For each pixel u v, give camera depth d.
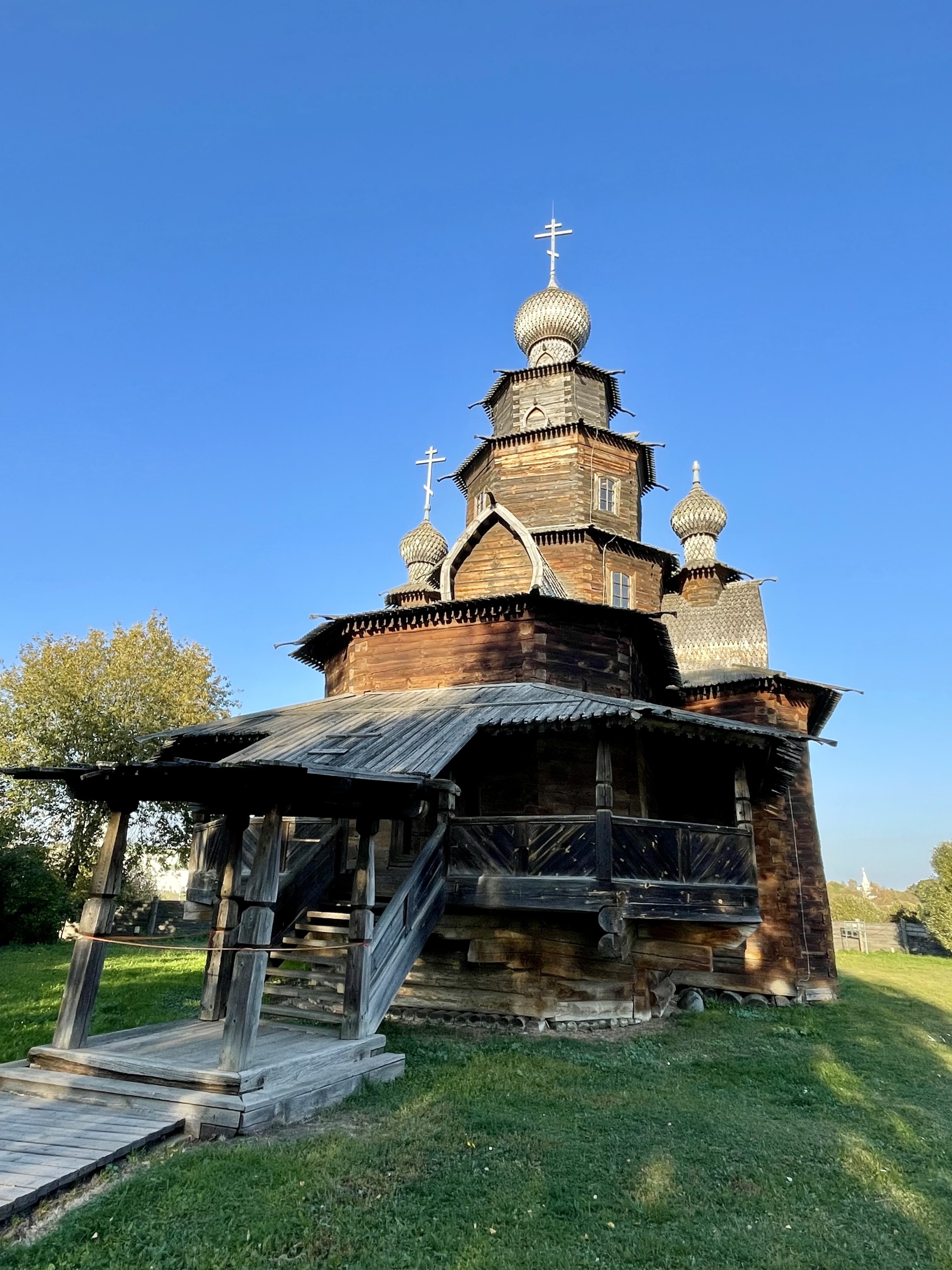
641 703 10.62
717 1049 11.36
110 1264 4.75
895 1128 8.05
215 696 33.66
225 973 9.70
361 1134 6.85
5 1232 5.07
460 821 11.18
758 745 11.74
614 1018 12.27
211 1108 6.66
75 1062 7.57
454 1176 6.12
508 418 21.77
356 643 16.33
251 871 7.61
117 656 31.20
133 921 29.12
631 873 10.41
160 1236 5.04
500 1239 5.25
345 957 9.93
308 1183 5.75
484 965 12.48
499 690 13.54
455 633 15.51
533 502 20.05
